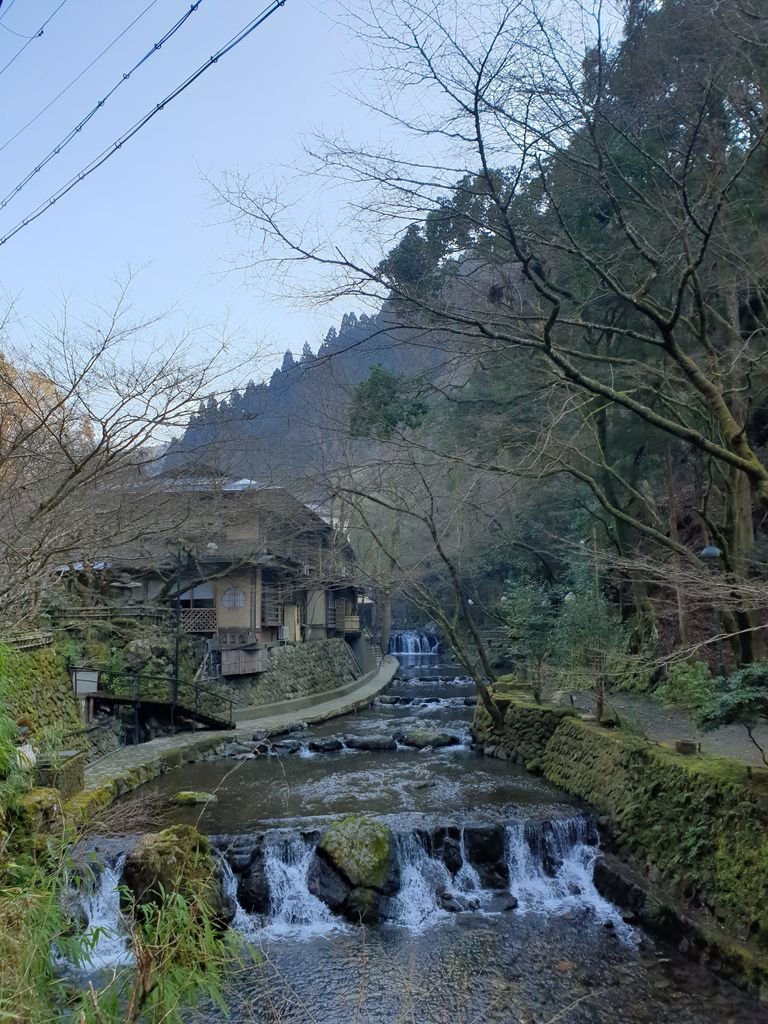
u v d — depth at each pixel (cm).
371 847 989
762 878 748
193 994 360
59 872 447
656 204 1026
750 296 1204
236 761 1641
